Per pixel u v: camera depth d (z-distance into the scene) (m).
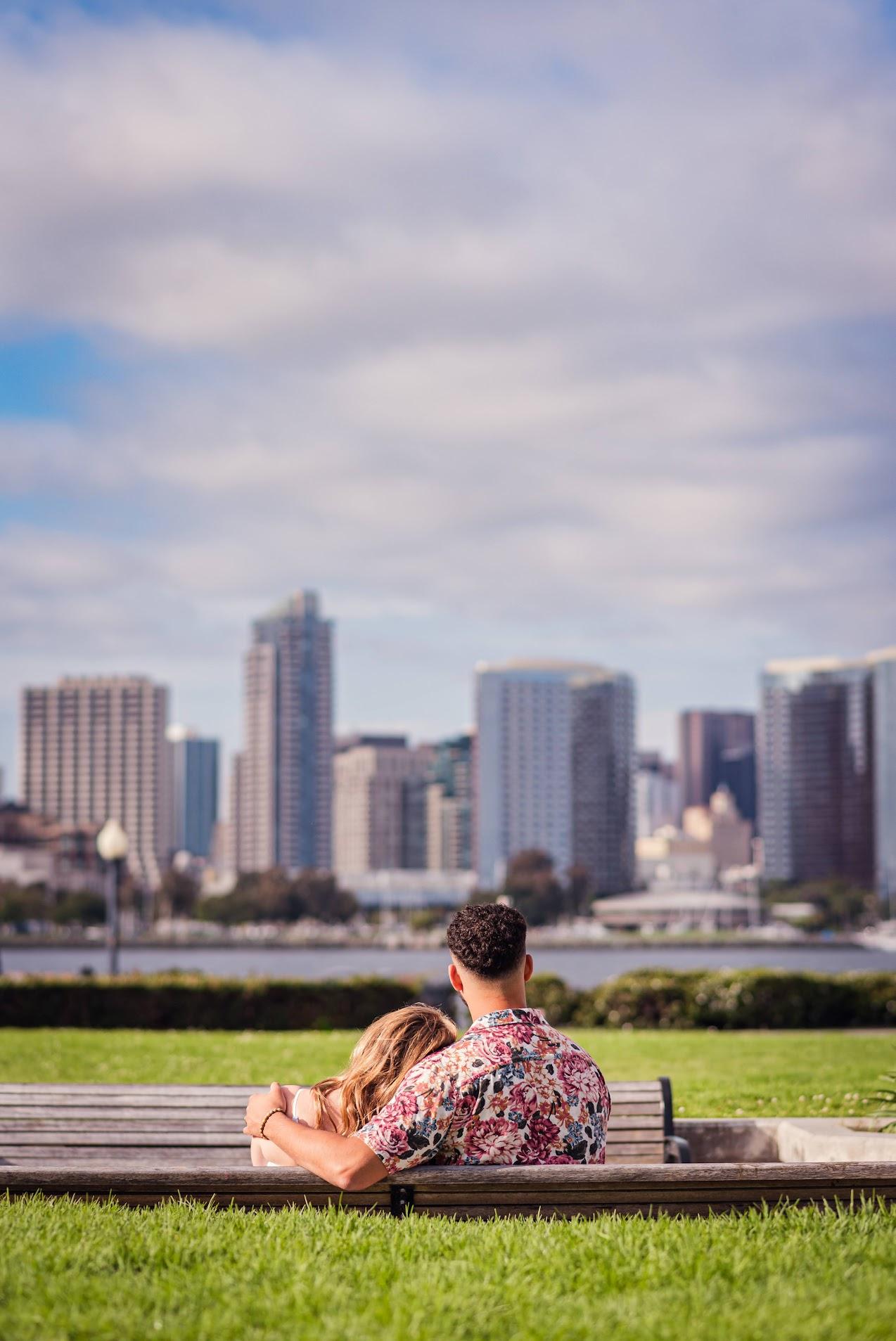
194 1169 4.95
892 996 24.52
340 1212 4.94
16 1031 22.92
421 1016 5.35
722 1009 24.11
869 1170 5.10
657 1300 4.35
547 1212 4.96
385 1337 4.00
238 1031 24.00
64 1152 6.89
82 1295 4.38
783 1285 4.43
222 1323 4.14
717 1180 5.00
